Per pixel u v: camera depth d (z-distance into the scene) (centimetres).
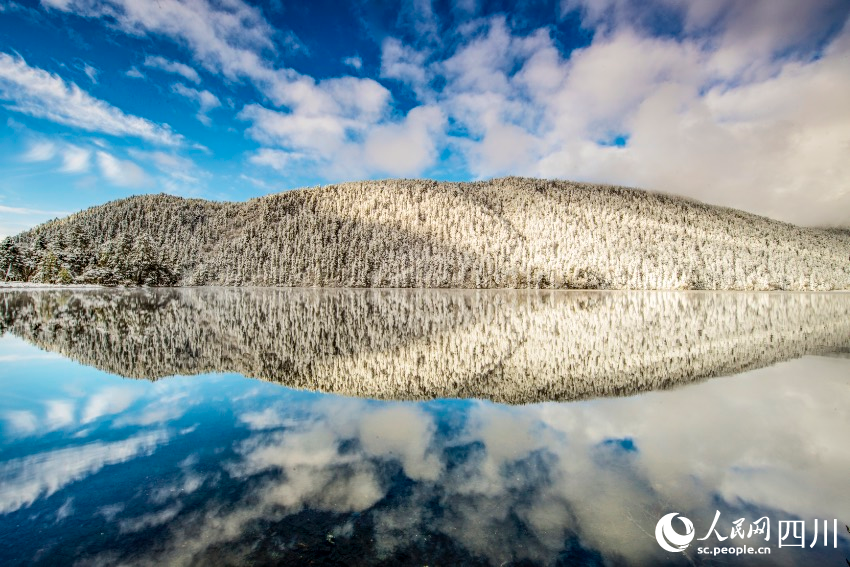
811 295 9456
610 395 1116
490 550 431
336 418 893
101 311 3381
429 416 914
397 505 520
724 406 1012
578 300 6681
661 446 744
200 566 401
